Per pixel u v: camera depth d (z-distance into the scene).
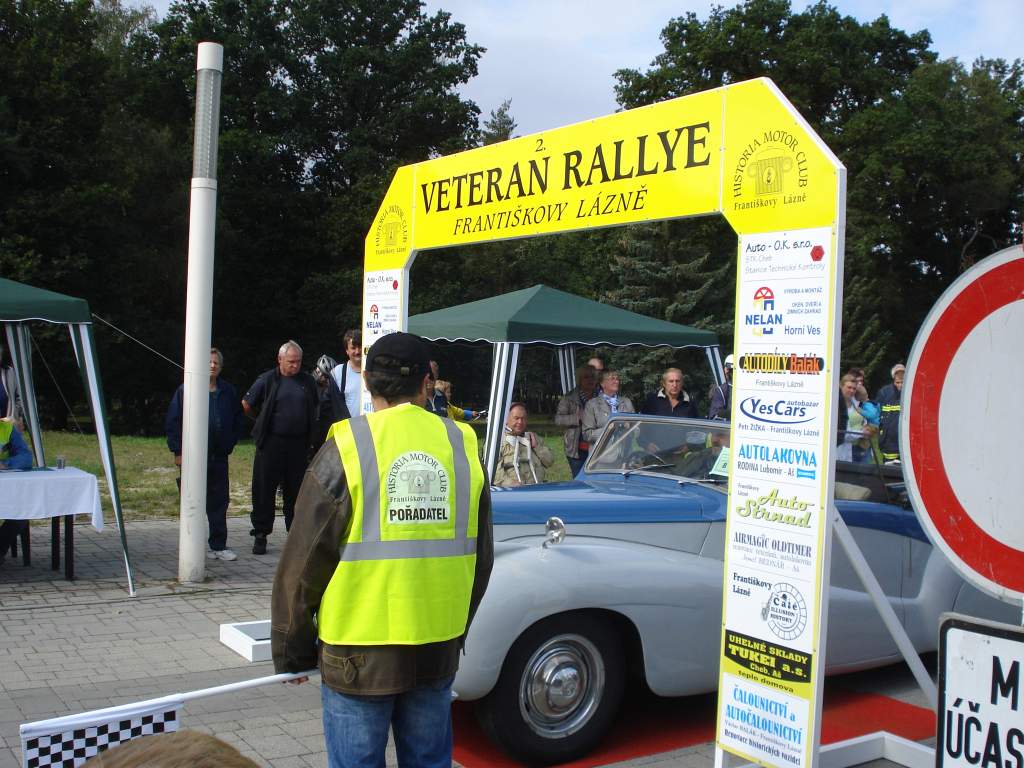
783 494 3.81
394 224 6.33
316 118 38.09
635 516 4.93
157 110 36.56
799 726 3.74
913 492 2.40
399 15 39.75
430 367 3.06
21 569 7.94
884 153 32.69
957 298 2.32
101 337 29.11
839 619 5.22
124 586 7.42
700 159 4.15
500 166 5.34
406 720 2.88
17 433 7.87
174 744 1.15
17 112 26.95
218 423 8.50
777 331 3.82
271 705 4.91
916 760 4.39
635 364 31.06
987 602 6.04
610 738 4.84
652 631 4.54
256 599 7.16
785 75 32.84
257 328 36.12
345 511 2.73
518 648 4.29
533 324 10.09
